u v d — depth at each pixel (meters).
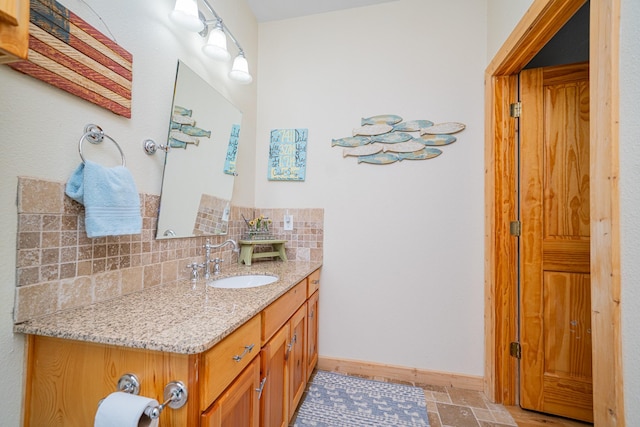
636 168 0.73
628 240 0.75
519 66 1.54
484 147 1.75
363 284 1.93
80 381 0.72
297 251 2.03
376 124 1.92
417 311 1.84
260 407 1.01
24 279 0.72
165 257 1.21
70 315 0.80
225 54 1.39
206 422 0.67
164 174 1.19
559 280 1.53
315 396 1.64
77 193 0.82
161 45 1.18
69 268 0.83
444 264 1.81
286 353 1.26
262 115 2.11
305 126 2.05
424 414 1.50
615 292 0.77
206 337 0.67
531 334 1.55
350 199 1.96
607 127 0.81
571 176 1.52
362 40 1.97
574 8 1.12
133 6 1.04
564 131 1.53
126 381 0.69
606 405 0.78
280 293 1.13
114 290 0.97
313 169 2.03
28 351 0.74
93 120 0.90
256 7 2.00
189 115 1.34
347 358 1.94
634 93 0.73
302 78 2.07
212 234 1.56
